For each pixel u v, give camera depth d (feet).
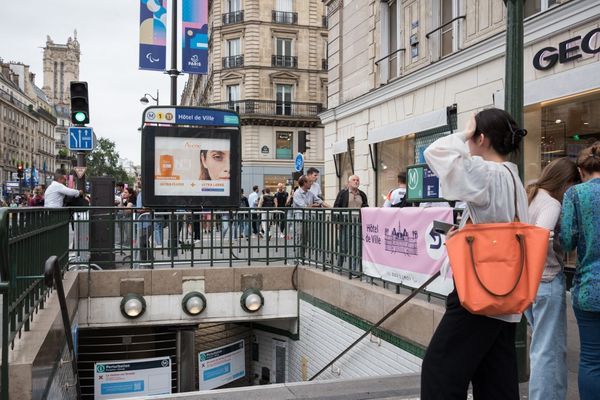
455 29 36.63
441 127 37.52
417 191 19.40
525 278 6.63
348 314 22.09
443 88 37.27
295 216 29.40
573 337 16.07
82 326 25.29
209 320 26.89
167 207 28.04
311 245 27.45
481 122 7.52
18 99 320.91
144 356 29.22
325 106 134.10
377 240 20.16
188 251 29.12
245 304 26.81
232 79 131.85
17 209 13.01
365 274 21.24
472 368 7.08
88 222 26.50
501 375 7.38
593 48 24.99
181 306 26.53
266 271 27.71
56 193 30.76
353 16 52.75
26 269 14.57
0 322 11.93
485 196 6.84
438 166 6.73
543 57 28.12
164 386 27.78
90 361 27.73
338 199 31.68
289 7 131.23
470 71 34.14
